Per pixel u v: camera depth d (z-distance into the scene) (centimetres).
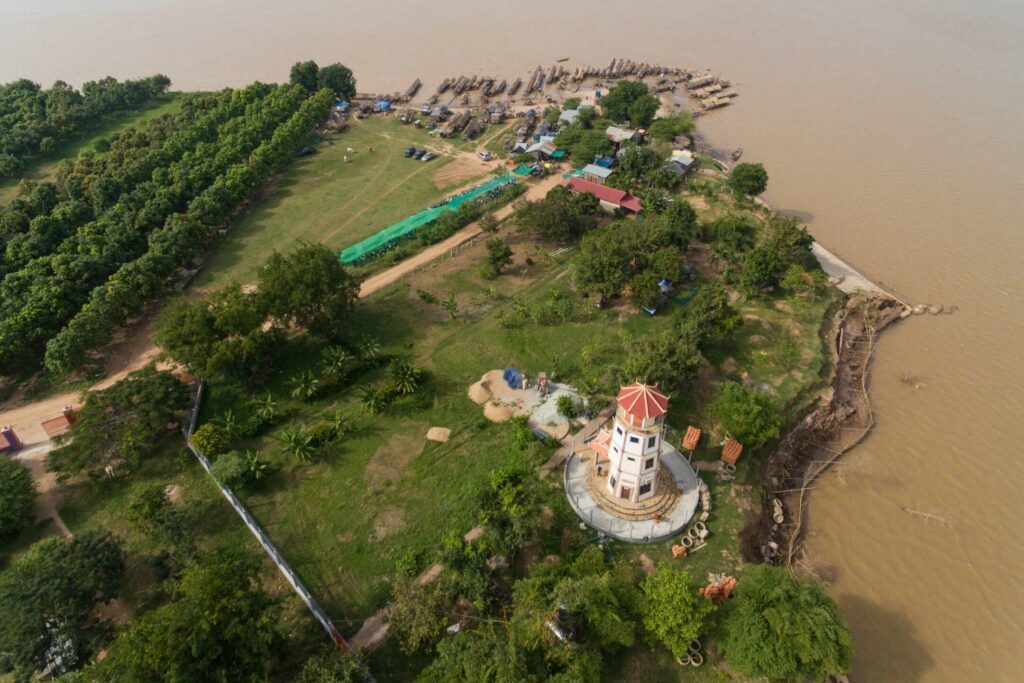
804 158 15862
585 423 8431
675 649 5884
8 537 7269
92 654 5950
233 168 14162
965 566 7262
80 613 6072
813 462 8419
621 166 14425
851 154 15925
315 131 18238
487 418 8631
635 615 6141
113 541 6619
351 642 6212
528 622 5766
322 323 9675
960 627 6731
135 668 5222
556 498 7469
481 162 16125
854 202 13912
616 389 8744
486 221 12456
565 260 11875
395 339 10112
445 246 12525
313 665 5566
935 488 8088
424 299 10944
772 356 9525
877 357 10038
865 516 7775
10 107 17575
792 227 11144
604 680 5941
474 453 8131
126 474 7994
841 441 8706
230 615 5550
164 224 12469
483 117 18462
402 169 16000
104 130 17888
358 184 15325
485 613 6372
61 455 7712
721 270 11494
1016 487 8075
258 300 9188
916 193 14125
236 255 12569
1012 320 10594
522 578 6762
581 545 6950
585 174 14338
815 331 10081
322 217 13888
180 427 8625
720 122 18100
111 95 18600
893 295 11200
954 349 10119
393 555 7006
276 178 15750
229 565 6038
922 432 8806
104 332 9738
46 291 9956
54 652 5859
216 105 18100
